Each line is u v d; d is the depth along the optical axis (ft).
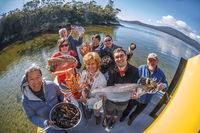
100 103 5.08
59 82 5.86
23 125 10.29
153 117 5.74
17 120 10.49
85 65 4.63
